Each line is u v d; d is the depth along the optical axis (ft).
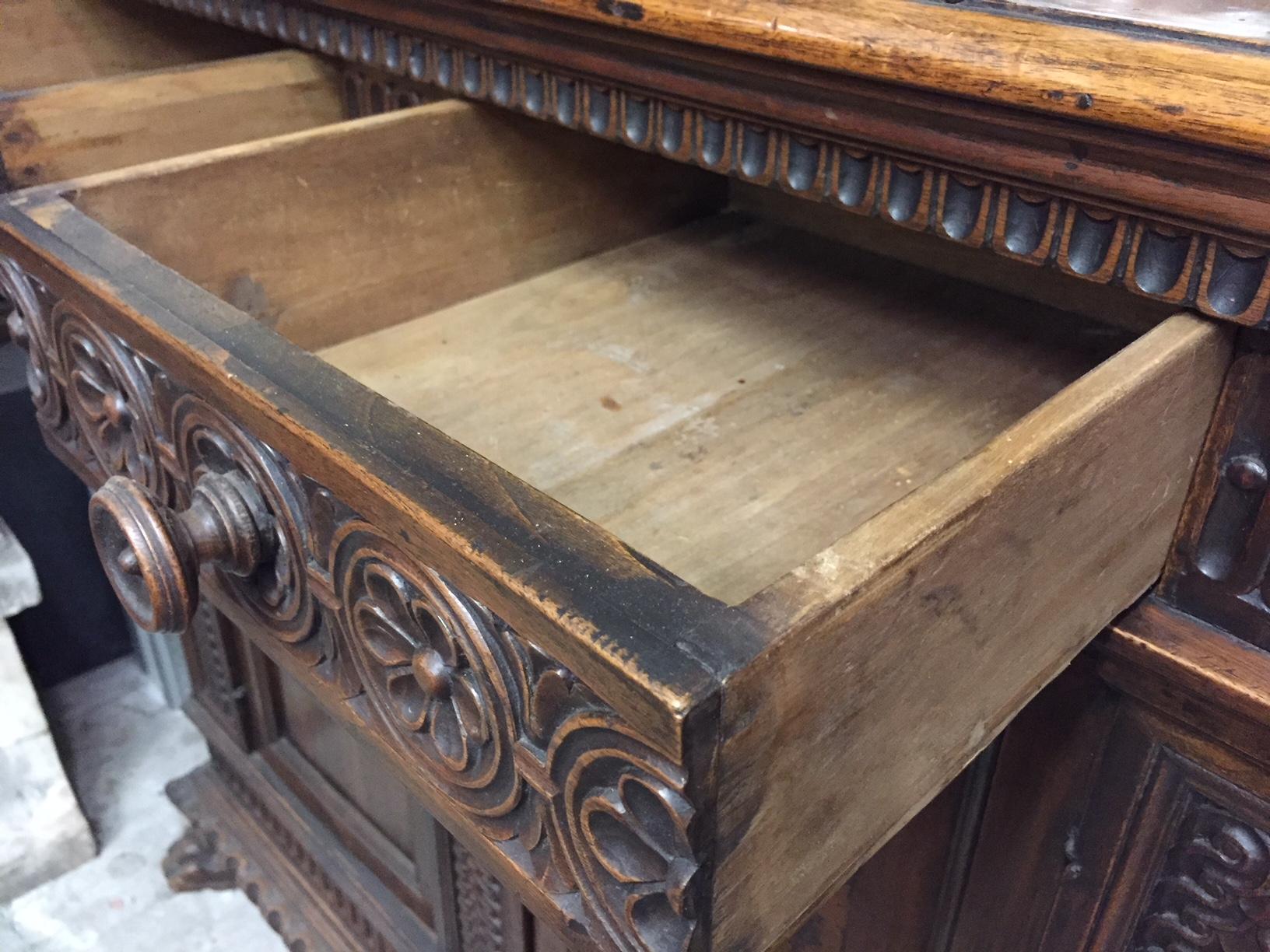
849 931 2.62
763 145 1.91
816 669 1.06
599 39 1.97
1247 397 1.61
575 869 1.23
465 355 2.34
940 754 1.38
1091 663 1.92
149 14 3.18
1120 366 1.41
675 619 1.03
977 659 1.35
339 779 3.51
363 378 2.25
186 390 1.63
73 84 2.51
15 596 3.63
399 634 1.39
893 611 1.13
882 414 2.07
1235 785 1.84
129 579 1.66
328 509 1.42
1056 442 1.28
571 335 2.41
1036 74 1.41
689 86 1.90
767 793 1.09
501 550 1.14
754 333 2.38
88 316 1.81
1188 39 1.40
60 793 3.97
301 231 2.26
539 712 1.15
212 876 4.02
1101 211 1.54
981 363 2.23
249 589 1.76
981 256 2.50
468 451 1.31
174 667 4.56
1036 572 1.39
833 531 1.77
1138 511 1.59
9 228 1.93
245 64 2.75
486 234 2.54
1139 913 2.12
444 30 2.26
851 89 1.65
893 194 1.77
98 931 3.88
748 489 1.88
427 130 2.34
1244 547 1.71
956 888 2.39
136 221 2.05
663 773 0.99
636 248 2.82
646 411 2.12
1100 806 2.06
